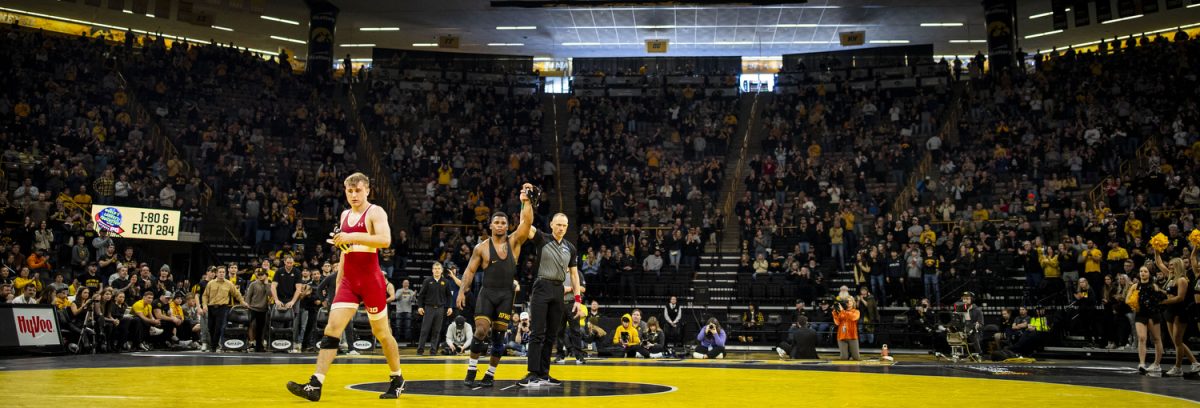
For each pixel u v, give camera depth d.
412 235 27.50
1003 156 27.62
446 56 40.53
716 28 36.31
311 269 20.86
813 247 23.98
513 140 33.50
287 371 9.12
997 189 27.16
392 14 35.34
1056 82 32.44
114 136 27.33
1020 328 17.06
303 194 26.14
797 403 5.90
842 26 35.94
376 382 7.64
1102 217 21.67
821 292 21.81
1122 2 28.70
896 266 21.22
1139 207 21.78
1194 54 31.61
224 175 26.34
